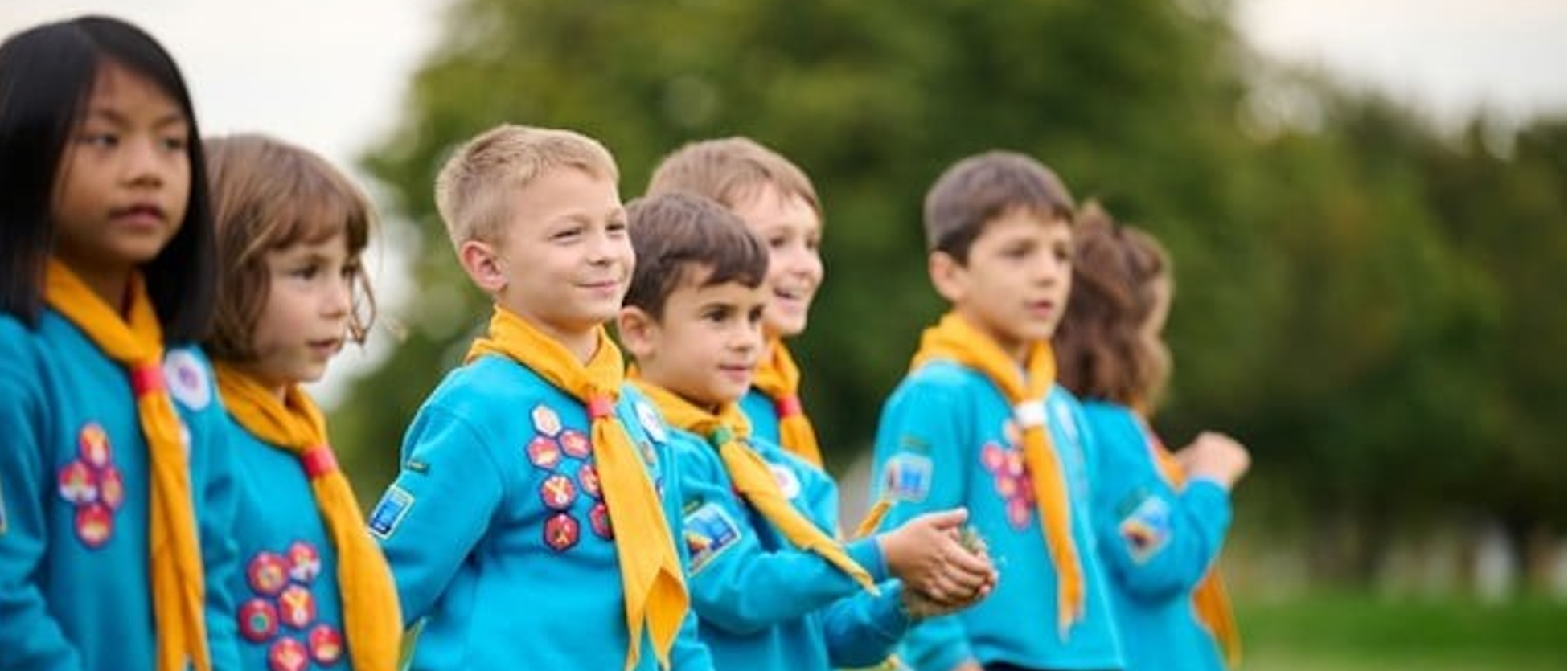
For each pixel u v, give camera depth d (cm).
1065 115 5350
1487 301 7294
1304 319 6894
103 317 739
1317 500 7844
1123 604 1327
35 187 720
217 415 775
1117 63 5344
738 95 5159
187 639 748
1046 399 1242
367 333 838
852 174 5134
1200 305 5334
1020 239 1233
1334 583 8212
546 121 5234
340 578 817
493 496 899
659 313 1012
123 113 722
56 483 730
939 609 998
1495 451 7644
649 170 5059
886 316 5009
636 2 5388
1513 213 7931
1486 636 4294
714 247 1011
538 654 895
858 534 1065
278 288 799
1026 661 1198
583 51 5462
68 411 731
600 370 928
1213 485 1353
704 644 973
